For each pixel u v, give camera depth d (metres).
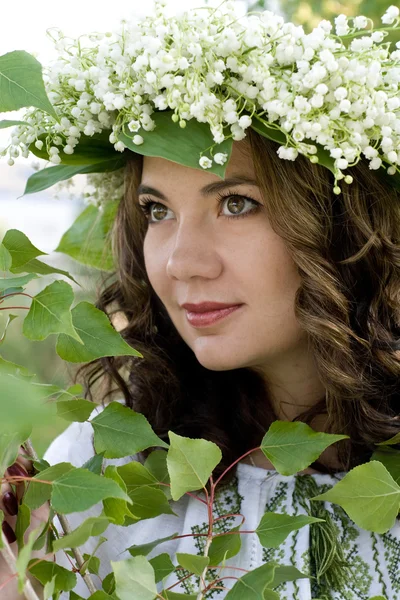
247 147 0.81
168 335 1.06
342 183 0.84
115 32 0.76
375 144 0.75
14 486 0.68
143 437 0.63
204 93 0.71
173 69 0.72
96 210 1.15
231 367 0.86
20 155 0.87
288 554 0.85
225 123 0.76
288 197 0.81
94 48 0.80
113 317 1.15
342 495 0.65
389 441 0.82
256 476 0.92
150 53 0.72
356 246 0.86
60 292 0.56
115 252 1.13
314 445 0.67
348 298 0.87
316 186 0.82
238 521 0.90
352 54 0.73
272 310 0.84
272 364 0.92
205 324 0.85
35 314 0.56
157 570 0.65
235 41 0.71
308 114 0.72
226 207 0.82
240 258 0.82
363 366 0.86
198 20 0.73
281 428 0.69
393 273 0.87
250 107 0.75
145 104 0.76
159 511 0.68
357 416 0.88
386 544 0.85
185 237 0.82
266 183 0.81
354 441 0.89
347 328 0.83
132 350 0.62
